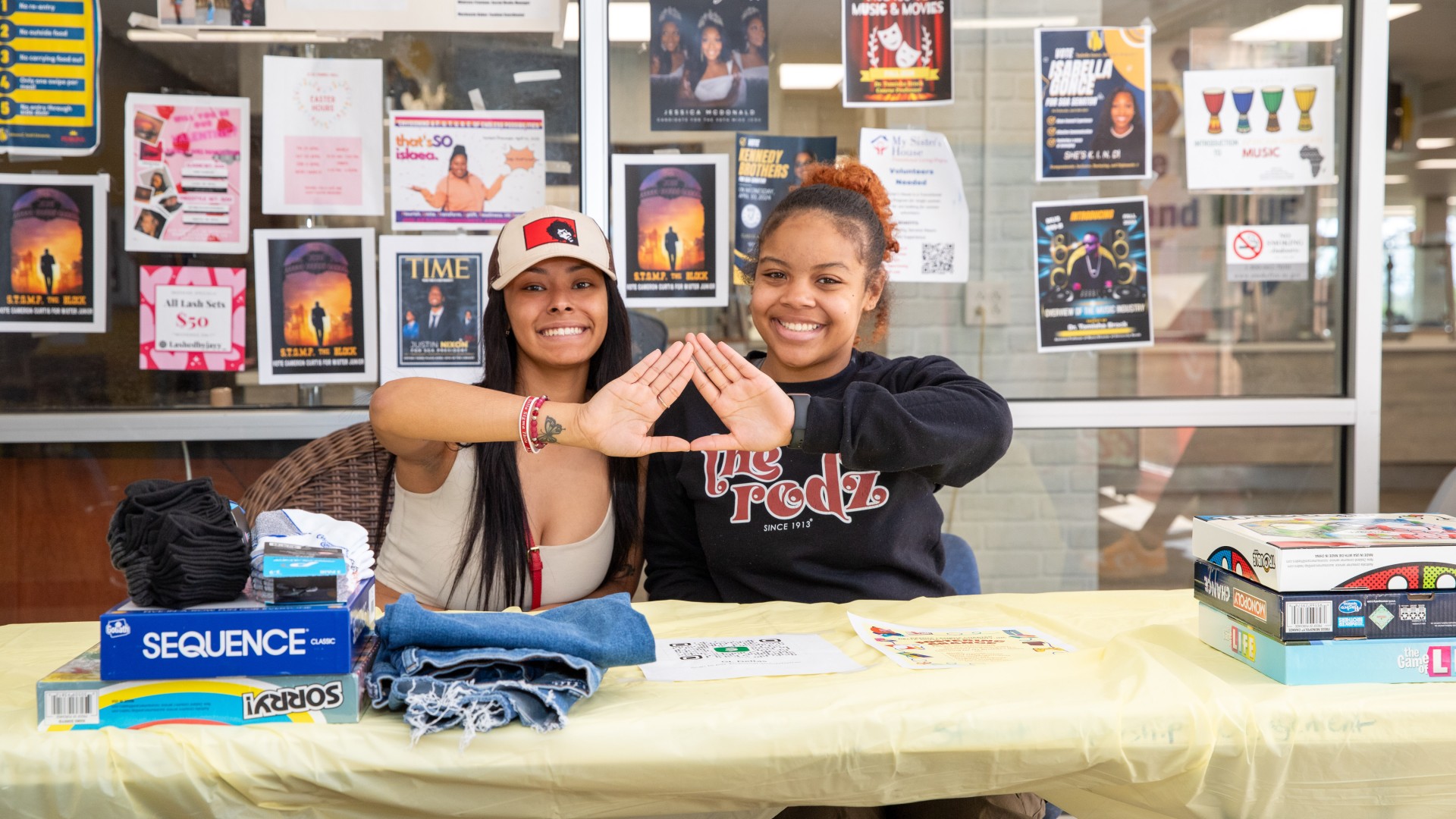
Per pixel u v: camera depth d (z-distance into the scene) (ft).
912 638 3.94
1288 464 8.27
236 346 7.57
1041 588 8.45
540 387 5.74
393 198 7.61
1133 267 8.11
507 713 2.93
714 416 5.39
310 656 2.97
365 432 6.46
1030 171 8.02
